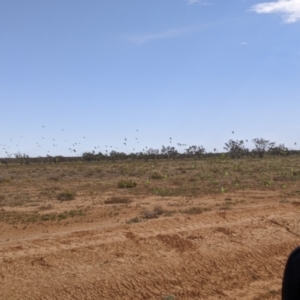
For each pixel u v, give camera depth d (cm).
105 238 1293
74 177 4978
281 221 1561
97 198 2780
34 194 3098
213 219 1544
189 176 4478
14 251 1176
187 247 1264
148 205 2366
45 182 4262
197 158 10544
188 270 1149
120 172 5556
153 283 1066
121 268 1107
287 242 1391
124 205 2373
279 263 1257
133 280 1060
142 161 10162
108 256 1166
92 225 1806
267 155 10338
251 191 2947
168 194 2895
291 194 2684
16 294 954
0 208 2383
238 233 1409
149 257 1184
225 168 5397
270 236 1420
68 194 2817
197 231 1377
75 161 11688
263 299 1024
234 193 2845
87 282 1023
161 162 8850
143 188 3412
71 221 1919
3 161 11781
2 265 1069
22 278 1021
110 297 992
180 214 1980
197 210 2047
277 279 1155
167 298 995
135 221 1802
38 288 984
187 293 1045
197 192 2947
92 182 4169
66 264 1105
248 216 1612
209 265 1190
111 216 2020
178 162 8431
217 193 2862
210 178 4038
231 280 1135
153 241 1278
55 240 1266
